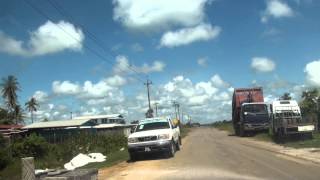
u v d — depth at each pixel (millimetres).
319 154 21984
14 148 31312
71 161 26953
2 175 23812
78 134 44219
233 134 55594
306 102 42344
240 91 50000
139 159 25375
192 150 28891
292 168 17469
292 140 31562
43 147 31781
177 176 16703
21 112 90125
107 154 32438
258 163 19562
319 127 36812
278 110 35688
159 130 25016
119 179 17188
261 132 45406
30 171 11758
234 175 16188
